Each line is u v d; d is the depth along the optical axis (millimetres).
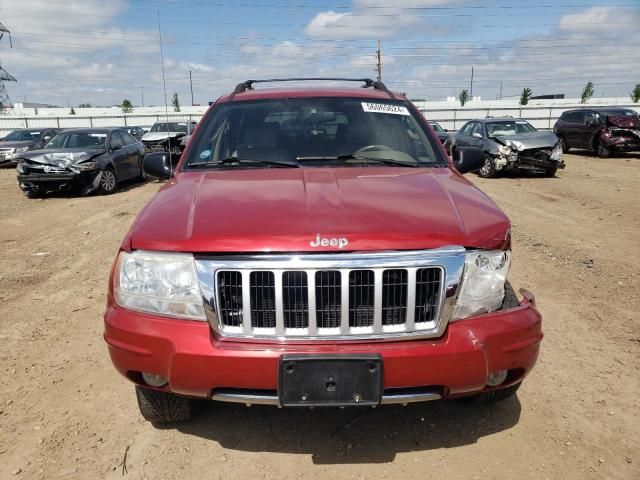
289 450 2617
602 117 17875
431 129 3631
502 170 12852
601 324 4059
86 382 3270
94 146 11828
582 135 18453
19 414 2926
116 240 7047
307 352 2102
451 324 2191
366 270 2107
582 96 48938
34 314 4391
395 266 2109
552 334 3893
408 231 2168
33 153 11180
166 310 2221
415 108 3812
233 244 2131
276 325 2127
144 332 2209
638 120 17438
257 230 2170
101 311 4461
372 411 2936
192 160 3326
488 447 2623
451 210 2404
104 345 3799
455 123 45469
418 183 2779
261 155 3268
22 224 8516
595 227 7402
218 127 3527
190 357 2133
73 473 2459
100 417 2900
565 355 3568
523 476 2416
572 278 5121
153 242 2238
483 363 2180
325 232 2137
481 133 13727
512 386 2697
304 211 2314
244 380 2131
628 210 8602
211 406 2984
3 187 13422
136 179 13812
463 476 2418
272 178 2867
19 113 49500
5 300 4738
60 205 10359
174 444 2664
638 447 2611
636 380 3238
